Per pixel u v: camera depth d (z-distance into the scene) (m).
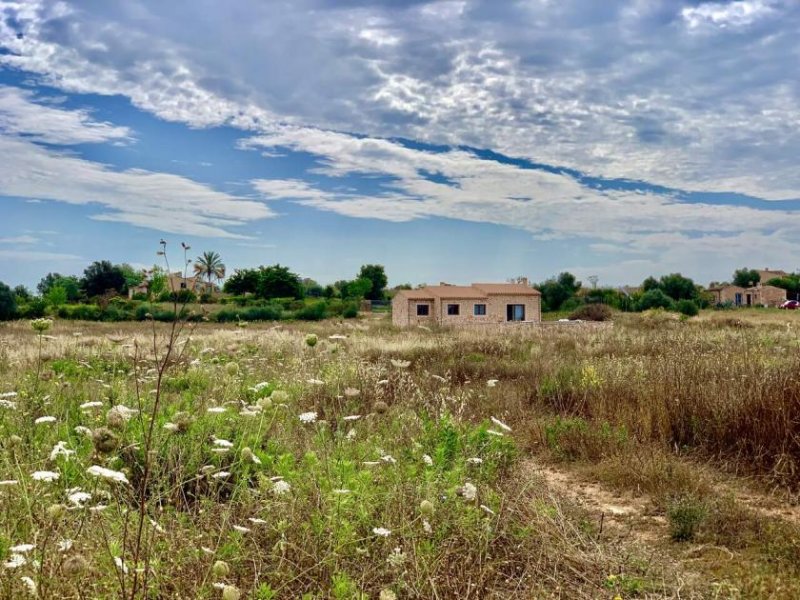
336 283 84.69
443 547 4.09
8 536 3.39
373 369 9.66
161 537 3.77
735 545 5.07
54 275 63.00
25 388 7.09
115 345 10.62
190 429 5.21
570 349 18.36
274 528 4.08
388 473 4.98
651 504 6.11
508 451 5.97
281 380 8.95
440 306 46.56
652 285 70.44
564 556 4.39
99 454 3.34
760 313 47.47
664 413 8.20
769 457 6.90
